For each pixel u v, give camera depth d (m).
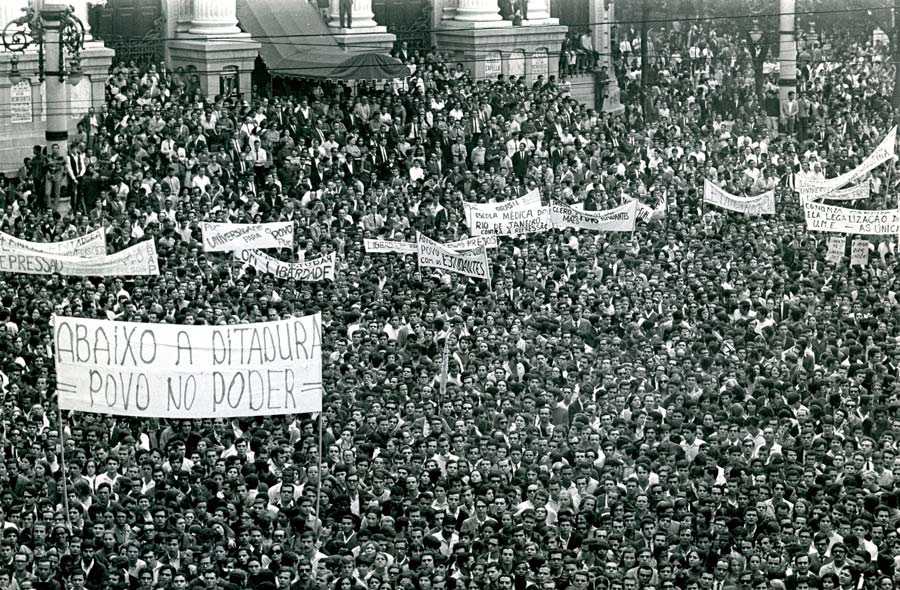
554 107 58.44
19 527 24.52
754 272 39.75
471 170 54.75
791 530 24.36
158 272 36.81
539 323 35.06
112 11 61.44
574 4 72.94
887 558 24.08
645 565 23.69
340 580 23.20
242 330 24.69
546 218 41.56
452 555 24.08
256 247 38.69
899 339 34.88
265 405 24.92
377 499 26.09
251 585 23.25
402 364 31.83
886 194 53.19
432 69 61.28
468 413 28.83
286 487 25.98
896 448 28.61
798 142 60.94
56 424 28.62
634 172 54.06
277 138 52.03
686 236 43.62
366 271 39.47
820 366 33.38
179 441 27.00
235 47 61.97
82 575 23.12
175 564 23.92
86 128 50.59
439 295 37.06
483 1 68.69
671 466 26.67
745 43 76.12
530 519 24.50
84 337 24.72
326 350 33.12
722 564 23.70
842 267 41.50
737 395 30.44
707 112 67.00
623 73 71.31
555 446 27.62
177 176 48.25
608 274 40.44
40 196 47.72
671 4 76.06
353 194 47.84
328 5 65.44
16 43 51.03
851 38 78.75
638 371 31.41
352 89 62.66
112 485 26.17
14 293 36.38
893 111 68.44
